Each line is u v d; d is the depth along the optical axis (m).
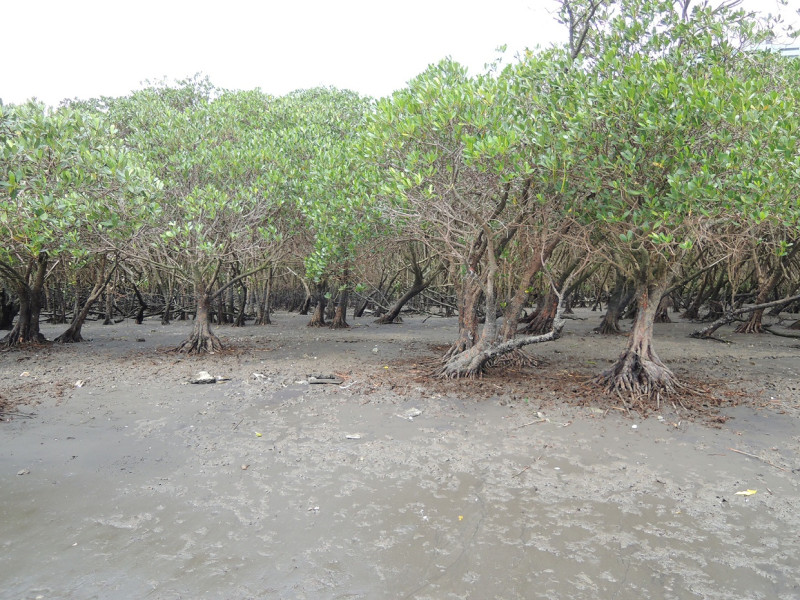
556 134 9.01
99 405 9.36
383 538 4.92
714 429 8.18
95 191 11.61
